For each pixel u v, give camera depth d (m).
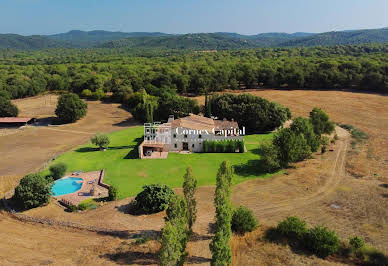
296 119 70.00
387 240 36.78
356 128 88.62
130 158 67.69
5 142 81.81
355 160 63.28
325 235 34.69
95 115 113.00
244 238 37.69
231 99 91.00
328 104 121.19
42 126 98.62
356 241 34.31
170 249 26.70
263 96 139.62
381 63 158.12
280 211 44.38
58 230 40.34
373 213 43.00
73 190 52.62
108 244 37.09
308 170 58.81
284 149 59.16
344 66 156.88
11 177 58.31
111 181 55.66
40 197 46.19
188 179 35.12
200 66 182.00
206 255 34.38
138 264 33.09
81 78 163.88
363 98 129.75
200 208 45.47
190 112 100.88
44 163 65.44
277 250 35.31
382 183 52.28
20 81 146.38
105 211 45.22
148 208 44.41
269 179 55.31
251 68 162.25
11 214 44.31
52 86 162.38
